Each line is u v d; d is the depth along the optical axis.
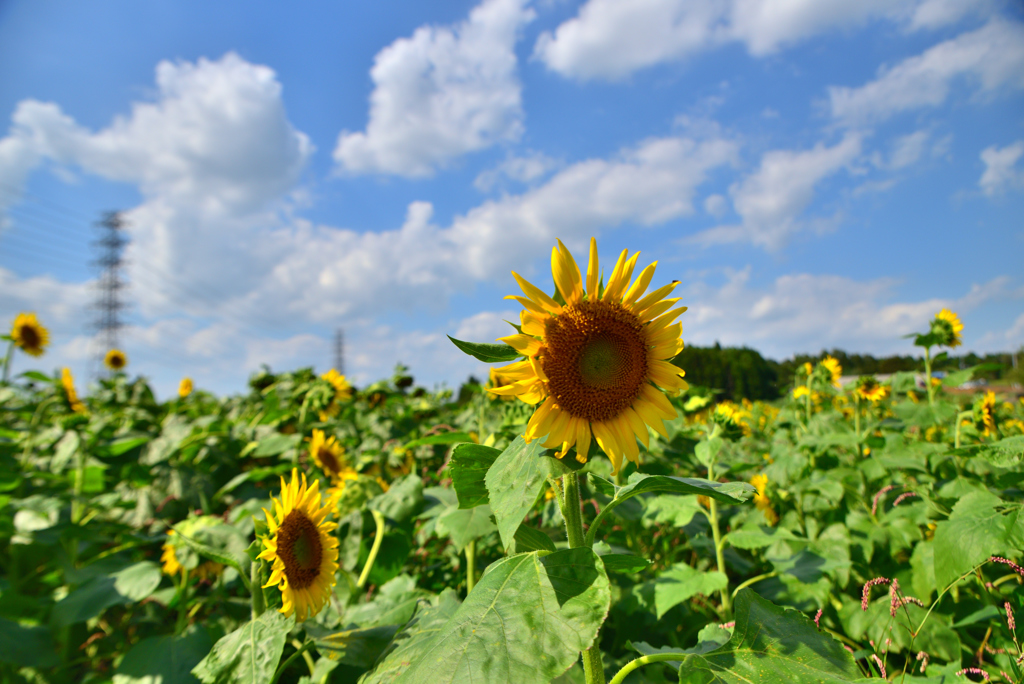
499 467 1.94
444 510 3.86
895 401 5.99
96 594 3.50
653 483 1.84
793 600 3.50
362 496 4.09
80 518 5.11
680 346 2.04
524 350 1.92
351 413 8.91
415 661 1.67
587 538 1.92
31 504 4.48
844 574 3.58
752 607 1.91
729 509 5.15
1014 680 2.23
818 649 1.76
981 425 4.59
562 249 2.02
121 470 6.22
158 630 4.32
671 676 2.96
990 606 2.84
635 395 2.00
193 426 6.84
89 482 5.86
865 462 4.63
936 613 3.16
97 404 9.24
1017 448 2.90
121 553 4.86
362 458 5.96
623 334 1.99
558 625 1.53
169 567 3.93
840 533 4.11
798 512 4.98
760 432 8.79
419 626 2.38
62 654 3.89
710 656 1.75
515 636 1.52
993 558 2.47
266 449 6.02
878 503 4.20
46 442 7.21
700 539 4.16
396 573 4.01
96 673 3.84
